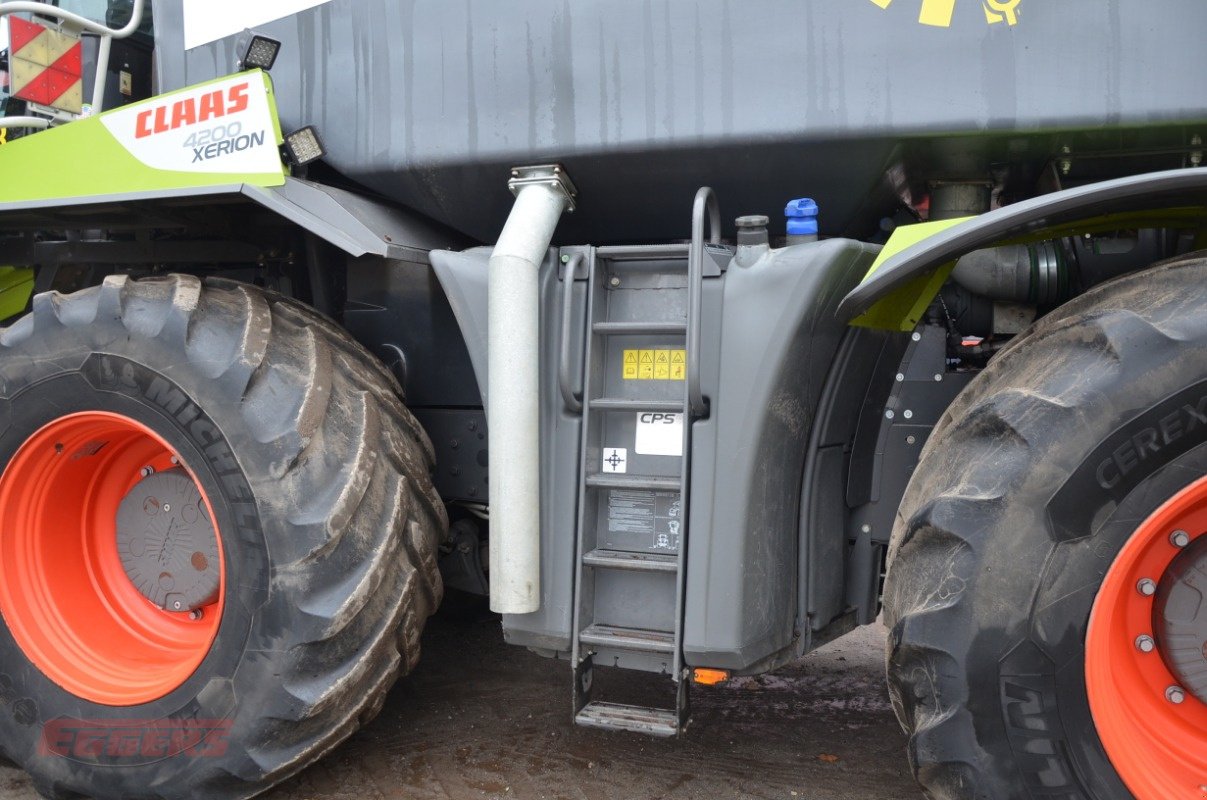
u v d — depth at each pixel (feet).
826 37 6.58
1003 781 5.47
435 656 10.90
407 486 7.36
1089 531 5.30
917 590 5.73
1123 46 6.13
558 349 7.00
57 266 9.81
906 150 6.69
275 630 6.82
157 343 7.09
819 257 6.37
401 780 7.84
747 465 6.49
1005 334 7.55
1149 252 7.22
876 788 7.73
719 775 7.95
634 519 6.97
